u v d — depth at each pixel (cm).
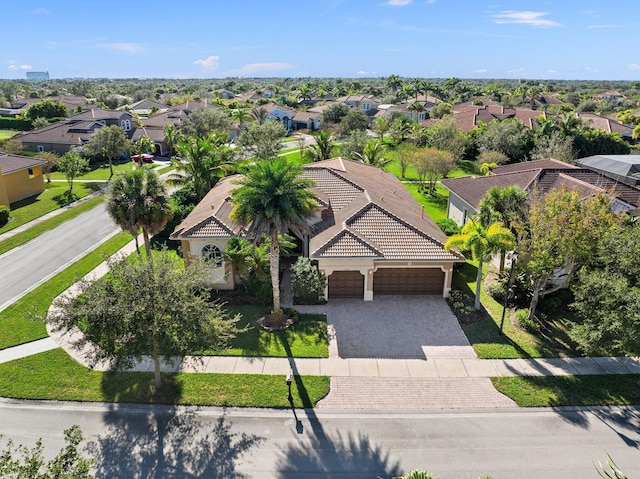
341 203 3166
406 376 2022
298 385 1948
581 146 6044
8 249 3438
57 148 6925
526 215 2553
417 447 1630
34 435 1675
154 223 2762
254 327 2389
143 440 1653
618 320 1775
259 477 1501
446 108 9750
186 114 8894
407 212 3139
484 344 2259
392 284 2755
